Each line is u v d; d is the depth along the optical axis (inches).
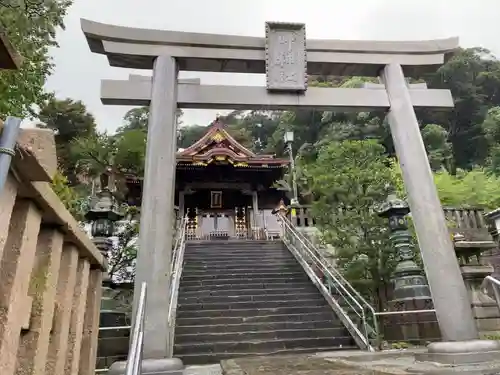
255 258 481.4
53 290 66.8
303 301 353.7
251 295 361.4
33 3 254.2
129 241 431.8
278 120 1699.1
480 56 1363.2
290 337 297.3
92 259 95.9
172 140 220.1
